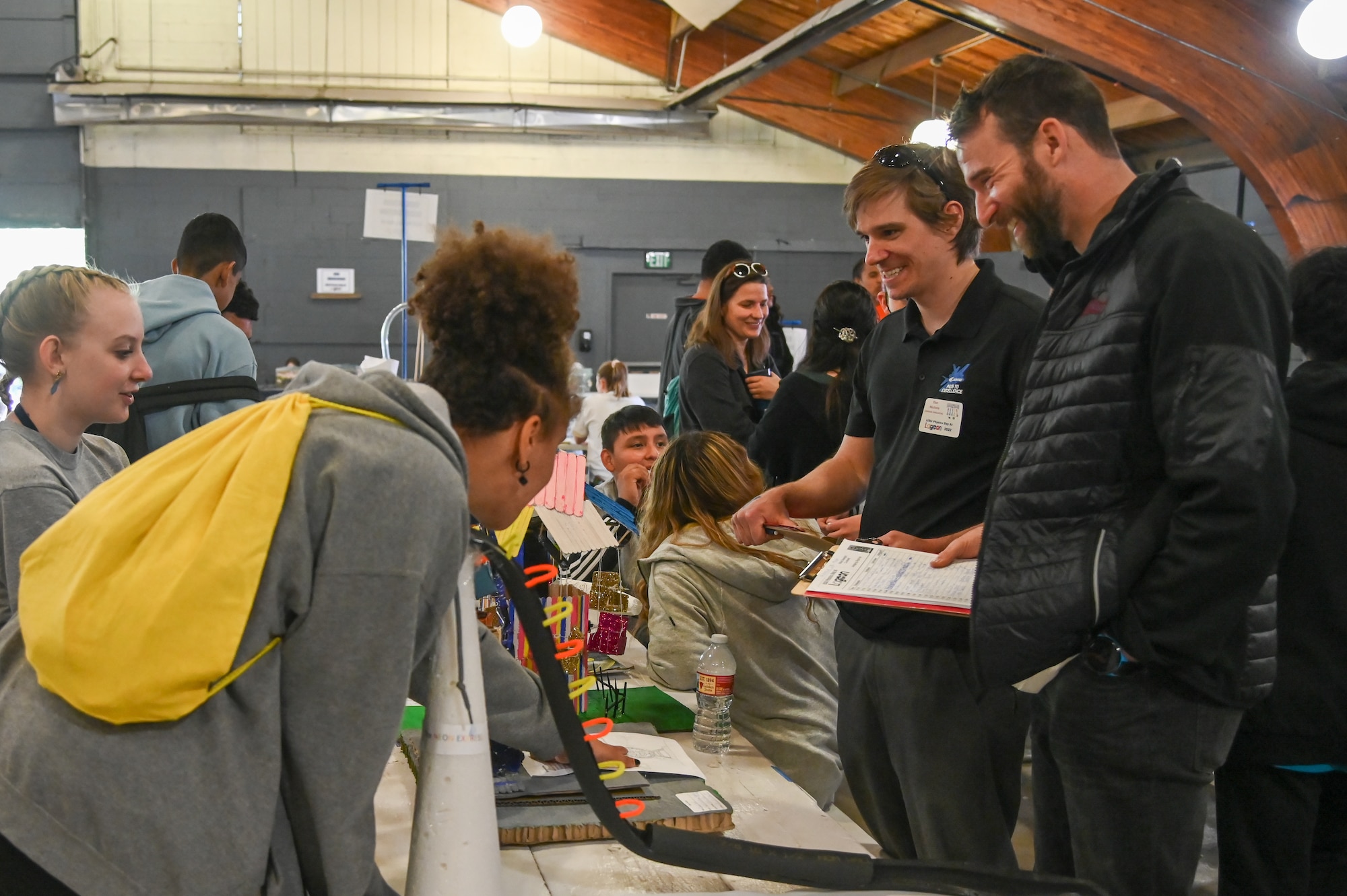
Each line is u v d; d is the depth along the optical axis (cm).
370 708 88
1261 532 115
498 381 98
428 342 103
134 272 908
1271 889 167
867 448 197
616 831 102
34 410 169
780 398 284
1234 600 117
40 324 164
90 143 898
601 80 957
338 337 938
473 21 939
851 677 177
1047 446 131
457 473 94
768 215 983
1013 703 160
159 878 87
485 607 168
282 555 86
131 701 84
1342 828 173
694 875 119
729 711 165
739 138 974
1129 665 126
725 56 902
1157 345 122
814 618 214
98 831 86
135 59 906
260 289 928
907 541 161
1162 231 124
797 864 108
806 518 196
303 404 91
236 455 89
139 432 238
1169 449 120
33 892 87
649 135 967
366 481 87
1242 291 118
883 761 175
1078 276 132
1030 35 524
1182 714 124
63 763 87
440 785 100
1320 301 164
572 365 104
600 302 977
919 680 162
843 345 281
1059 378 132
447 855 100
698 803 133
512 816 128
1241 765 167
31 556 92
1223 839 172
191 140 912
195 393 243
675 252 979
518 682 130
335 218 932
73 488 166
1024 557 131
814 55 833
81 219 902
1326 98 517
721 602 197
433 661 102
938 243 164
